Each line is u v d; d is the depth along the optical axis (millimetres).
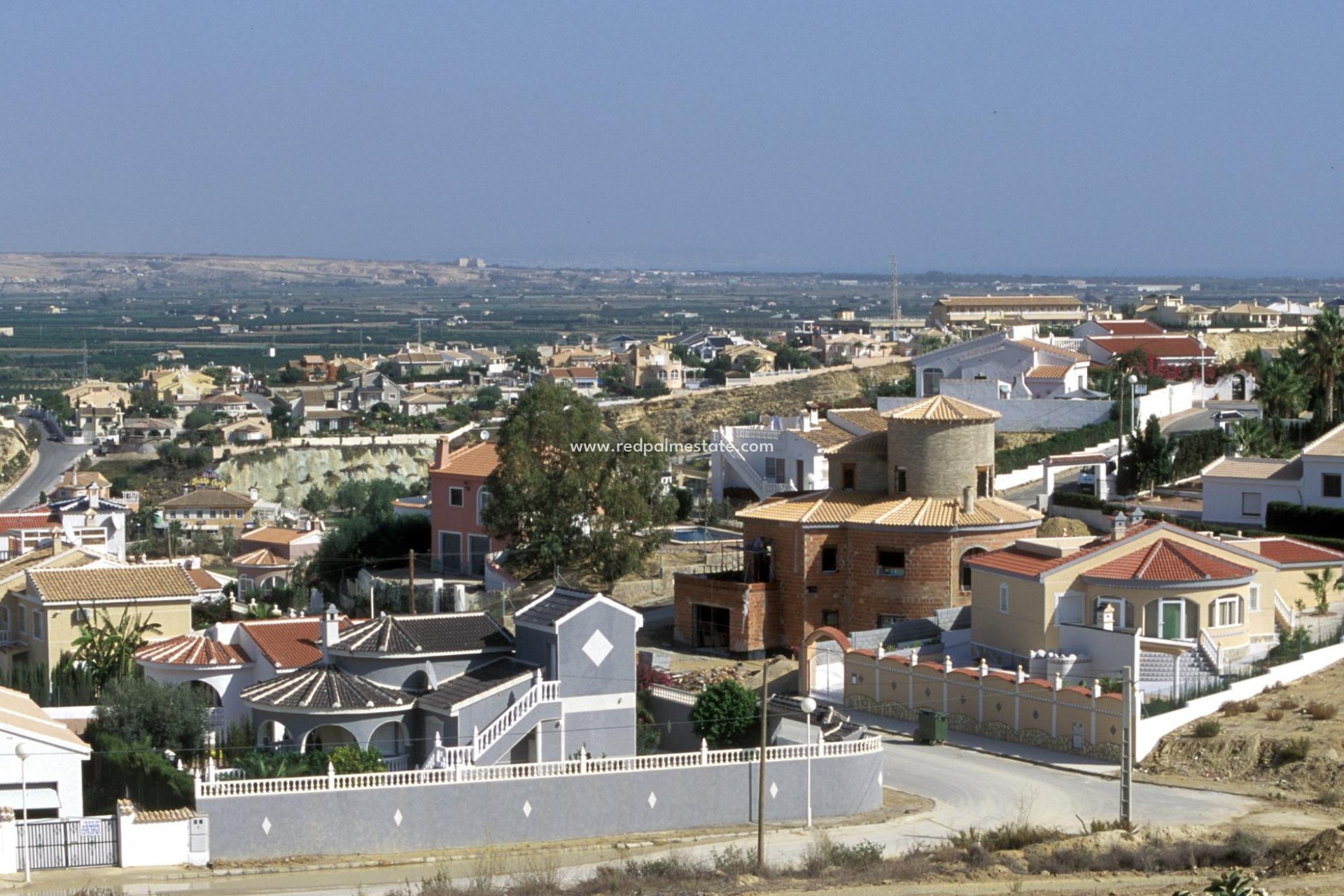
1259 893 51156
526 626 76125
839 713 86500
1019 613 90062
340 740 75000
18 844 60750
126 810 61750
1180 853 60781
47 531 133625
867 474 104500
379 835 65000
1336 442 110688
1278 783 74000
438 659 76312
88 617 95375
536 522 113750
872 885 57781
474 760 70812
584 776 68312
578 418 115562
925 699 88062
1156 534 90812
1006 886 57000
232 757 74000
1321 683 84125
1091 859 60594
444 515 127750
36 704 83938
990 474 102375
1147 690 82188
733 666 97750
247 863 62312
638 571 117688
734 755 71000
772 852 65000
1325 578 94500
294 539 158750
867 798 72688
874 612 98938
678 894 56719
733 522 135125
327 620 76500
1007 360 158250
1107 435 140375
